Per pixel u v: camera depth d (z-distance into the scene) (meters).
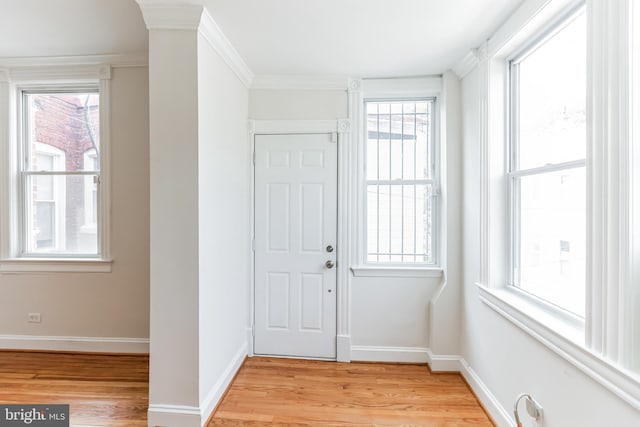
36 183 2.81
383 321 2.71
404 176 2.80
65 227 2.81
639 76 1.05
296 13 1.79
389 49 2.22
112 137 2.69
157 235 1.82
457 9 1.75
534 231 1.76
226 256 2.27
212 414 1.97
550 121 1.63
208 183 1.95
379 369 2.57
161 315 1.82
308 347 2.74
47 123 2.81
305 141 2.73
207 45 1.92
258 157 2.76
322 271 2.73
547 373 1.47
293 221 2.75
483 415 2.01
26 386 2.24
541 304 1.64
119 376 2.38
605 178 1.13
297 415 1.98
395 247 2.80
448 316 2.55
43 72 2.69
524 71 1.88
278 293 2.77
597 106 1.17
